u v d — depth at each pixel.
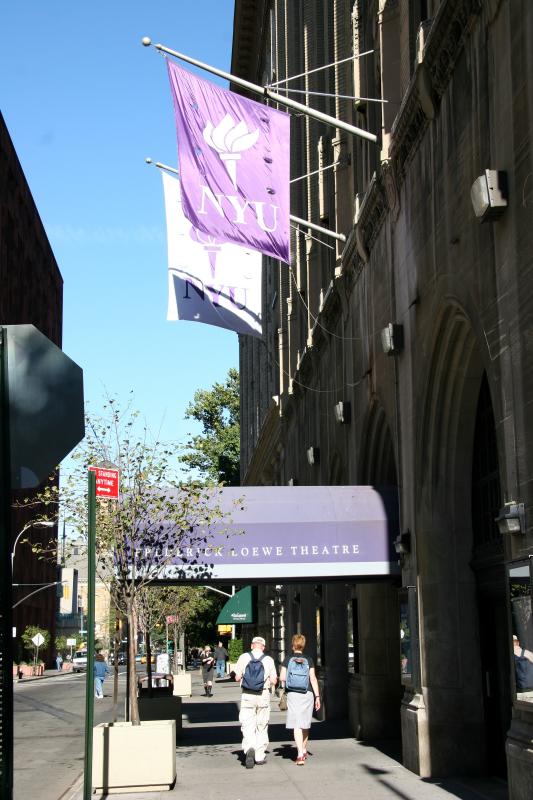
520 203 8.89
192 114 14.22
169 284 17.03
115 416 14.92
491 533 12.41
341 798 10.85
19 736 21.70
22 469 3.59
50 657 86.50
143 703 18.48
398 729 17.11
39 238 78.94
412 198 13.55
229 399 73.44
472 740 12.47
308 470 25.70
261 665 14.18
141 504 13.56
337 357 20.61
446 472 13.09
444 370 12.62
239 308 17.22
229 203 14.13
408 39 14.26
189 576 14.34
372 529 14.84
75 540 13.95
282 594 33.12
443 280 11.81
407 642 13.42
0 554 3.30
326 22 24.66
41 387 3.66
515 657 8.88
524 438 8.80
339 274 18.97
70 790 12.60
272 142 14.54
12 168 64.81
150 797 11.31
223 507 14.80
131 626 13.22
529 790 8.30
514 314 9.07
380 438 17.30
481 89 10.18
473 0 10.11
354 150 19.39
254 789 11.73
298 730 13.98
